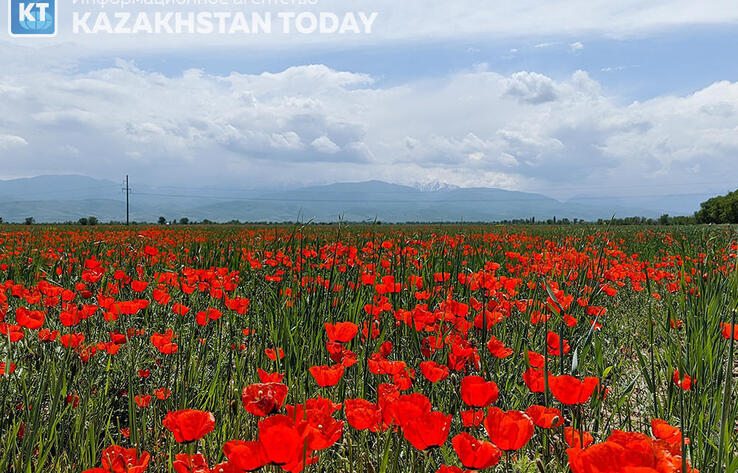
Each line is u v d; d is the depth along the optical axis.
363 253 7.38
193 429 1.75
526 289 6.12
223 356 4.01
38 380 3.20
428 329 3.45
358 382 3.38
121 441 3.12
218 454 2.40
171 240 11.84
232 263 6.79
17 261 7.27
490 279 4.54
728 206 77.81
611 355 4.60
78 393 3.10
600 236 7.47
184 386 3.06
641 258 11.27
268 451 1.39
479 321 3.42
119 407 3.49
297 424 1.54
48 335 3.35
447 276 5.21
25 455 2.38
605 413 3.56
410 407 1.78
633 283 6.89
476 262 6.61
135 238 12.94
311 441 1.52
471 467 1.65
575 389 1.86
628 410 2.90
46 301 4.25
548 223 58.66
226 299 4.71
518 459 2.52
